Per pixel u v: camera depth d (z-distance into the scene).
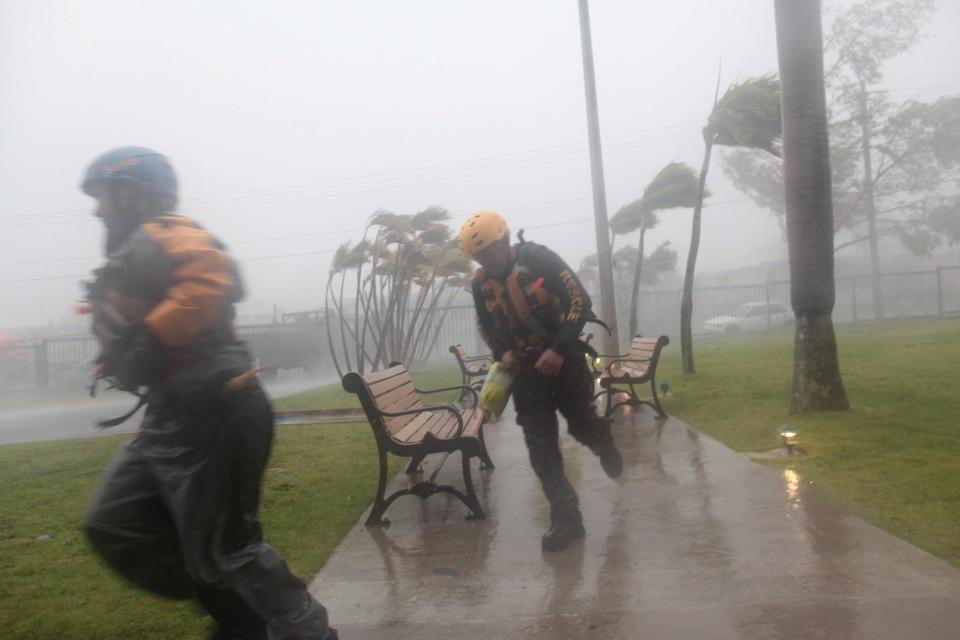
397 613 3.12
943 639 2.56
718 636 2.70
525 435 3.99
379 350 13.95
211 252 2.25
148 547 2.32
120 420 2.44
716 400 8.63
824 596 2.96
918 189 28.91
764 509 4.16
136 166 2.42
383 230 13.94
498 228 3.90
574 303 3.91
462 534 4.17
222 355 2.31
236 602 2.49
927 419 6.51
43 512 5.42
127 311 2.27
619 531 3.99
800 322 7.20
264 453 2.39
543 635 2.83
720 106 10.93
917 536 3.58
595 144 12.60
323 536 4.30
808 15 6.91
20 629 3.16
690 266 11.70
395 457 6.76
